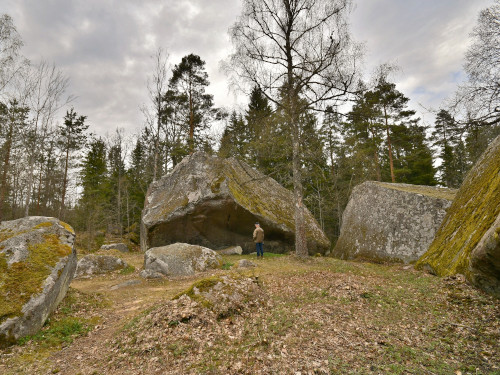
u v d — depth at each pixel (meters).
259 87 12.95
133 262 14.26
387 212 12.91
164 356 4.25
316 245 16.67
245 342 4.56
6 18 15.49
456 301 5.59
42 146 21.88
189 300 5.68
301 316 5.46
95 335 5.59
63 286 6.62
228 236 16.19
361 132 26.17
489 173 8.32
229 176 16.33
